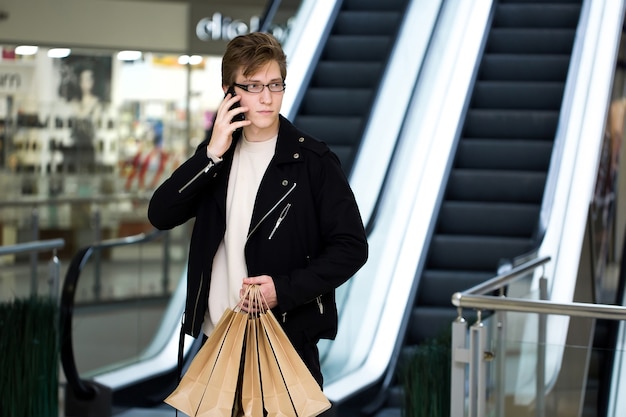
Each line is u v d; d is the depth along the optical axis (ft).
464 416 17.87
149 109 57.26
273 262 10.66
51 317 23.32
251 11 57.11
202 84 57.98
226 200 10.90
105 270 30.91
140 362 29.04
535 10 40.83
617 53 35.29
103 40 55.01
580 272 28.25
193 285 10.96
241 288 10.66
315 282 10.34
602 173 32.09
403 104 33.40
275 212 10.65
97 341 29.53
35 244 23.40
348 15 40.29
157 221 11.04
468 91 36.24
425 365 20.42
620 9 36.96
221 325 10.34
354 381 26.09
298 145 10.82
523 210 32.63
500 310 17.92
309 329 10.71
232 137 11.09
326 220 10.65
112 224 56.59
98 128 56.24
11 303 22.39
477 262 31.55
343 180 10.84
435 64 34.76
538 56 38.63
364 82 37.24
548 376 17.60
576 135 31.83
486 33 38.75
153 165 57.82
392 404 26.78
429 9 36.42
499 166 35.06
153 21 55.77
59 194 55.36
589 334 25.18
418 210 32.12
